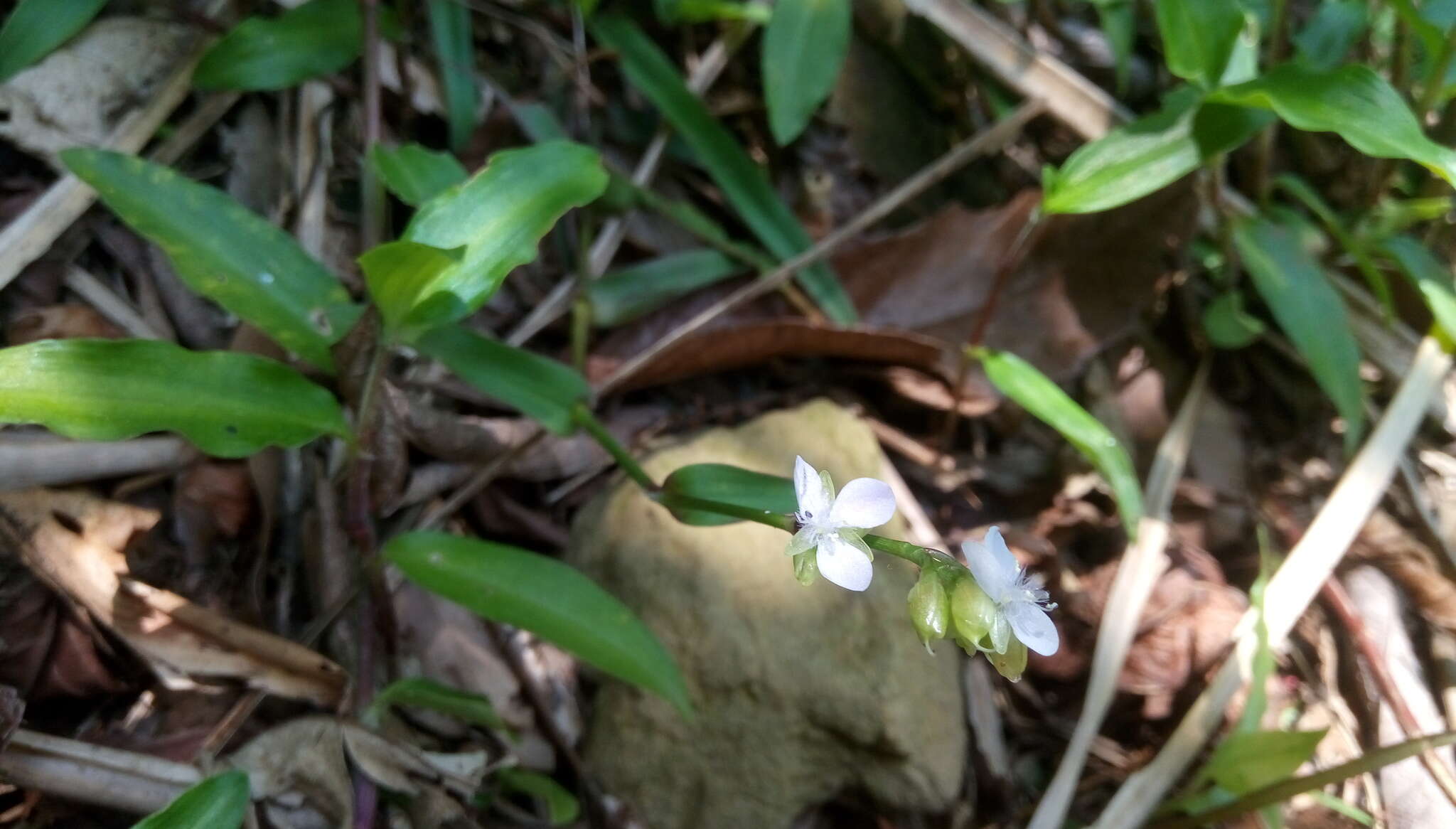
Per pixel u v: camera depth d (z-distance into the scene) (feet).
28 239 0.57
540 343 0.71
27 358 0.43
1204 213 0.78
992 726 0.65
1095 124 0.78
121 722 0.50
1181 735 0.62
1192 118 0.57
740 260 0.75
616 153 0.78
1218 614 0.67
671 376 0.72
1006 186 0.84
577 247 0.72
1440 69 0.64
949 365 0.73
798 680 0.59
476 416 0.66
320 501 0.58
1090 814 0.63
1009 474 0.75
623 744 0.59
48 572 0.50
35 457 0.51
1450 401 0.77
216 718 0.50
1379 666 0.68
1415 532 0.73
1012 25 0.86
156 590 0.50
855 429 0.70
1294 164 0.81
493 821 0.56
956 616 0.39
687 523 0.52
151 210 0.49
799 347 0.72
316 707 0.52
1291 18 0.83
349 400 0.50
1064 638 0.68
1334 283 0.77
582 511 0.66
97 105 0.61
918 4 0.76
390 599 0.55
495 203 0.48
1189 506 0.75
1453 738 0.54
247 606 0.56
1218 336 0.75
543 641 0.61
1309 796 0.63
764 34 0.77
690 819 0.58
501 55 0.78
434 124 0.74
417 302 0.46
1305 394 0.79
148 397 0.44
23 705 0.45
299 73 0.64
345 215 0.68
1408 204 0.75
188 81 0.64
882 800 0.59
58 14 0.59
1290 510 0.76
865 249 0.75
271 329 0.49
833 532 0.41
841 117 0.81
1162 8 0.58
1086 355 0.75
